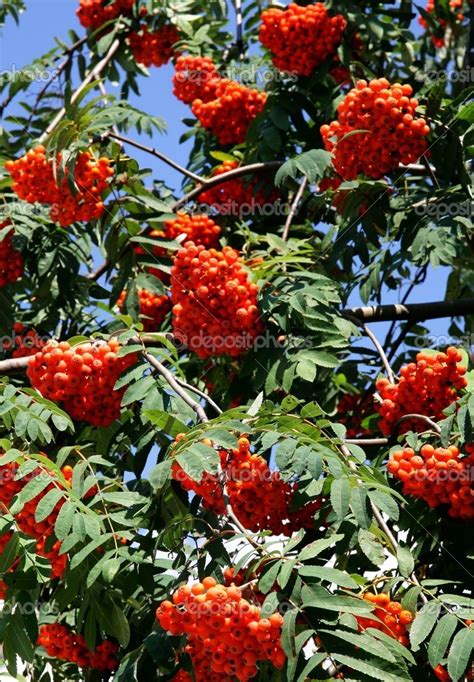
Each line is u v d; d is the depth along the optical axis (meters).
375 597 4.11
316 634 3.73
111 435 5.73
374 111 5.56
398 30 7.70
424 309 6.45
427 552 5.12
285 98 7.28
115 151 6.73
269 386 5.33
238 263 5.41
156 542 4.55
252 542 4.17
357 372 7.09
